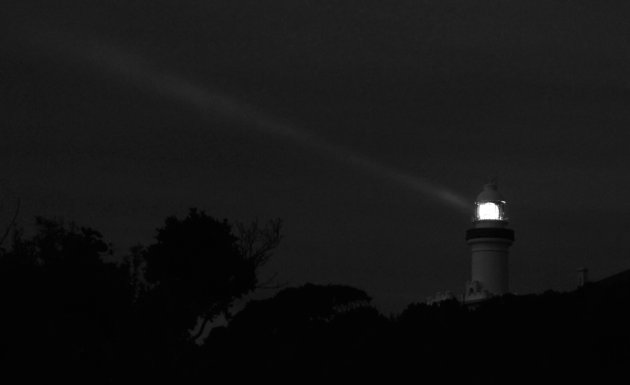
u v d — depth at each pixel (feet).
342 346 195.31
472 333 165.27
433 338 170.50
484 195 365.20
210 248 224.33
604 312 148.97
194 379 120.37
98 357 105.29
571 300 160.35
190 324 130.11
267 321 289.12
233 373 179.42
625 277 180.65
